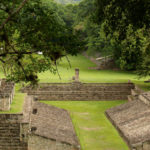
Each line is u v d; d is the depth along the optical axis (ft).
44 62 51.21
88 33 220.43
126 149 81.00
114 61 223.92
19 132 76.69
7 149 76.69
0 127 76.59
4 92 90.99
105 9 70.33
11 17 37.96
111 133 95.81
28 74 51.29
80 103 141.08
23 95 110.83
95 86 150.41
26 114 84.58
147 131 82.69
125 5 66.03
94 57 246.47
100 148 82.38
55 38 42.47
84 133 95.71
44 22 41.70
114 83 152.35
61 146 76.74
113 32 75.25
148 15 66.18
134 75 200.34
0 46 41.93
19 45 43.73
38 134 75.82
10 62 50.62
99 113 122.93
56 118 99.91
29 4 42.70
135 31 79.61
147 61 137.69
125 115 104.37
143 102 109.29
